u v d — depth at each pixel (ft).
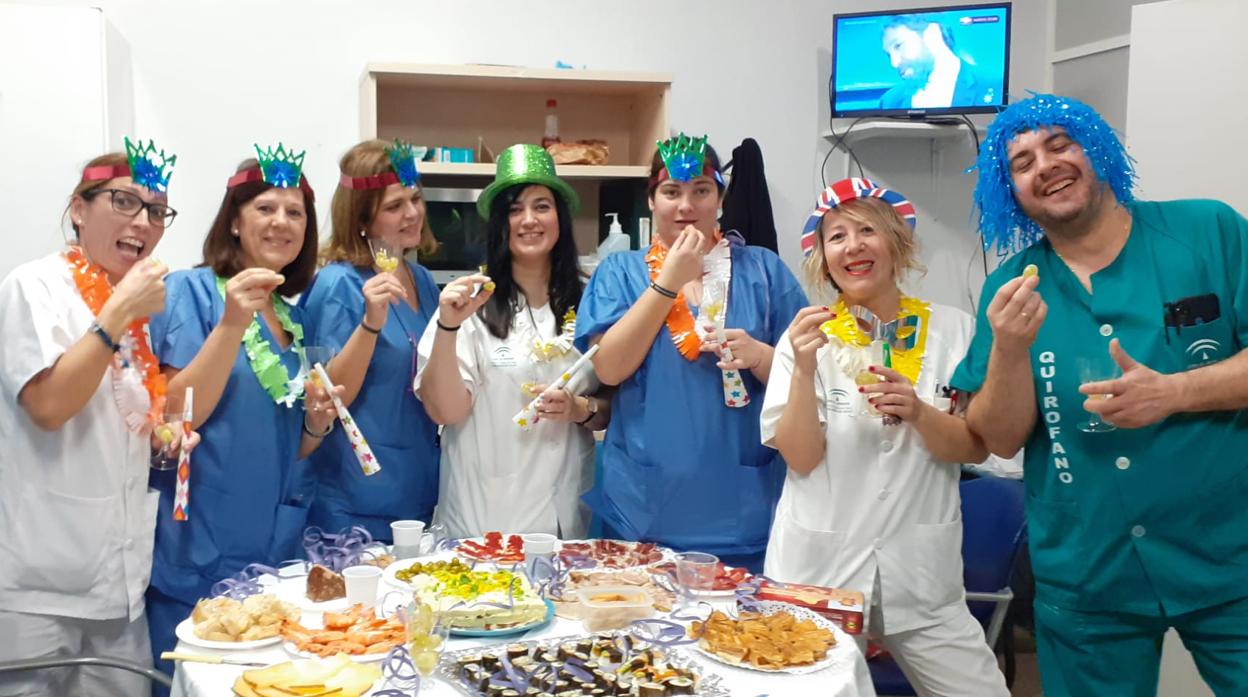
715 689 4.76
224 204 7.61
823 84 13.35
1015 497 8.82
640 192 12.05
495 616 5.49
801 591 6.31
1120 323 6.36
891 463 6.93
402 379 8.22
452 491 8.29
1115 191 6.44
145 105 11.22
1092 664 6.66
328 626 5.47
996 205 6.72
